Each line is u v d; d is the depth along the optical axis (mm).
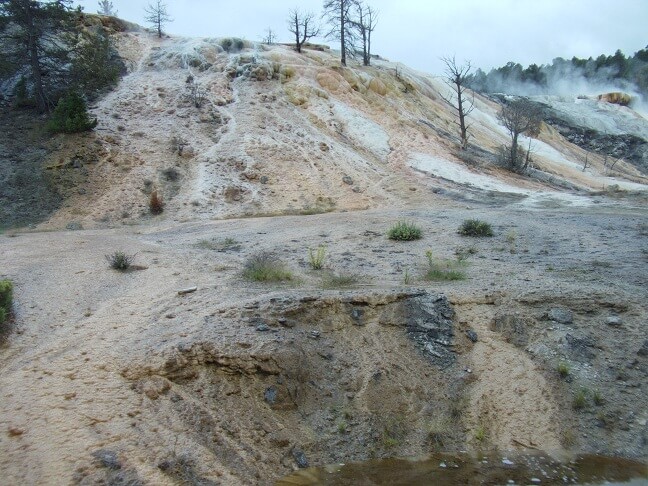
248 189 23688
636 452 5859
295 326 7309
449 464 5621
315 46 51469
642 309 8062
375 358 7016
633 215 18531
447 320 7820
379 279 10195
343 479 5258
